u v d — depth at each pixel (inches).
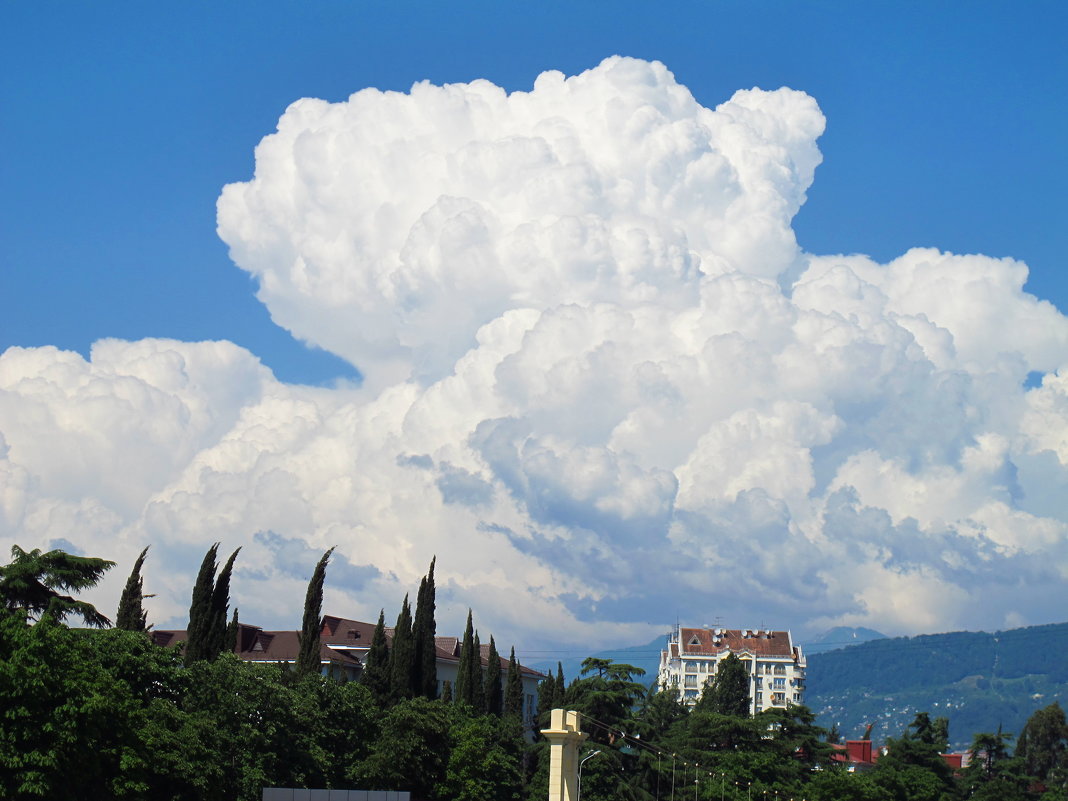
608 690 5565.9
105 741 2479.1
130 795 2476.6
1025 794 6628.9
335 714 4062.5
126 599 4008.4
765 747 6013.8
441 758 4407.0
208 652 4249.5
